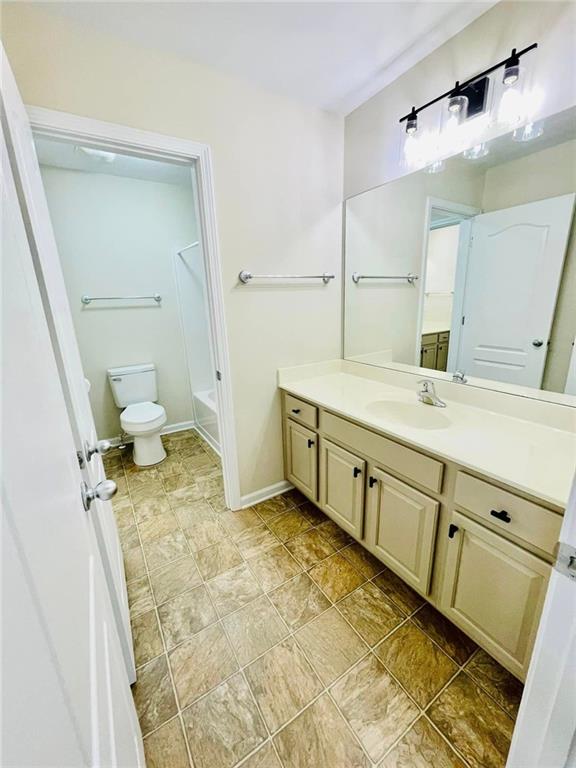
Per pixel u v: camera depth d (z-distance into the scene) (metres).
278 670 1.20
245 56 1.47
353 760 0.96
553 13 1.12
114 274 2.87
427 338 1.75
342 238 2.14
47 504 0.46
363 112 1.85
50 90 1.23
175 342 3.29
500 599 1.06
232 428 2.00
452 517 1.18
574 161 1.15
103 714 0.53
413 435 1.28
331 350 2.28
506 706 1.07
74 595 0.51
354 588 1.53
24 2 1.15
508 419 1.42
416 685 1.14
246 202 1.75
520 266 1.34
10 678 0.26
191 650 1.27
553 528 0.90
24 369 0.47
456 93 1.37
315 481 1.95
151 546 1.83
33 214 0.84
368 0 1.20
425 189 1.63
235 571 1.64
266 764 0.96
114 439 3.09
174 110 1.47
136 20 1.24
